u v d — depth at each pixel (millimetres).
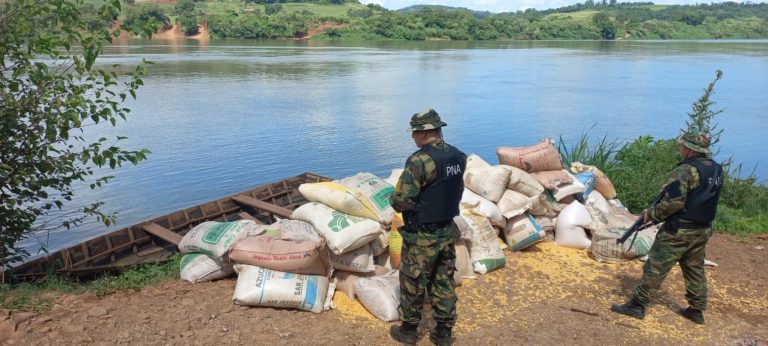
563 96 35250
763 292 5535
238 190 14867
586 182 7199
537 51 86938
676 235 4594
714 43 130500
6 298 4648
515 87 39469
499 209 6227
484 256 5699
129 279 5441
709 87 9992
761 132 24562
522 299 5164
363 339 4359
